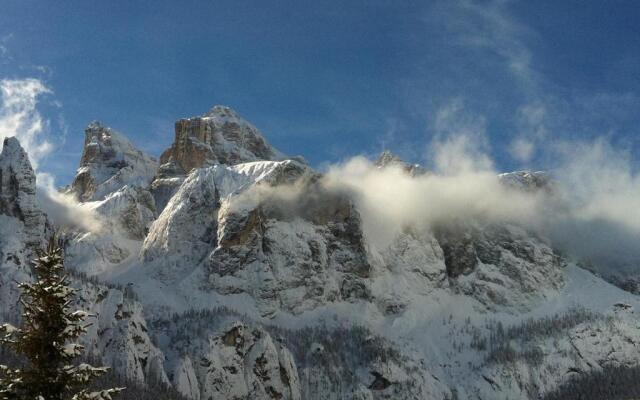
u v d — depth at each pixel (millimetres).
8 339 52656
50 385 52562
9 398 51781
